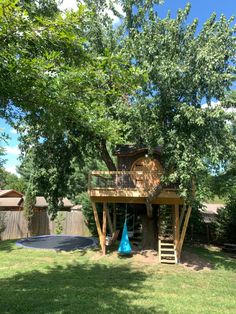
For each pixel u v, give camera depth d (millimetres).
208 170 13195
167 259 15844
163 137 13258
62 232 27828
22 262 14914
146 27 13289
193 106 12531
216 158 12328
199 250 20453
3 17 3295
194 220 24156
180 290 10602
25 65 3475
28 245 20250
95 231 26422
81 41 3867
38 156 17812
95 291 9859
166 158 13977
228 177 19062
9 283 10742
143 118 12906
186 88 12992
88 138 15844
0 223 24906
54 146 17406
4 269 13297
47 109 4207
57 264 14555
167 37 12875
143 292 10070
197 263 15719
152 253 16891
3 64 3455
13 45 3500
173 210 17422
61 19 3572
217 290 10820
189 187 13672
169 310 8102
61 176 18234
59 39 3729
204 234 24609
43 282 10945
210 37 12930
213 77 12297
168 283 11570
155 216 18297
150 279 12102
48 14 4988
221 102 12750
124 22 16203
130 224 23688
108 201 16844
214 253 19844
